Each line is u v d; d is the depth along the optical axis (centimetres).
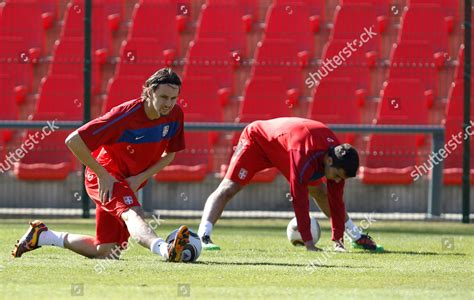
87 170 2883
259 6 7175
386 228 4834
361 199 5856
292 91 6569
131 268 2583
